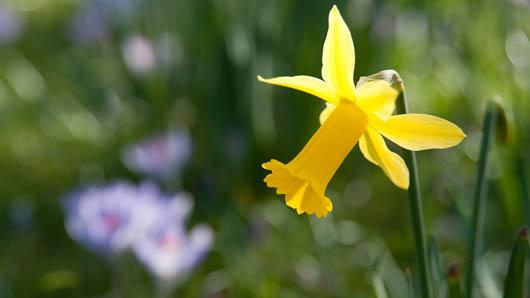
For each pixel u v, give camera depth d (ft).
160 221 2.39
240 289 2.70
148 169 3.27
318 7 3.57
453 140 1.60
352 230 3.22
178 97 3.93
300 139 3.62
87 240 2.43
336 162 1.64
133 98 4.14
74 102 4.45
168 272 2.38
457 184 3.01
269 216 3.26
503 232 3.00
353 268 2.92
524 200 2.10
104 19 4.30
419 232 1.71
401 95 1.65
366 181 3.69
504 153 2.51
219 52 3.67
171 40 3.94
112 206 2.41
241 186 3.59
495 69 3.81
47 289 2.94
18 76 4.75
